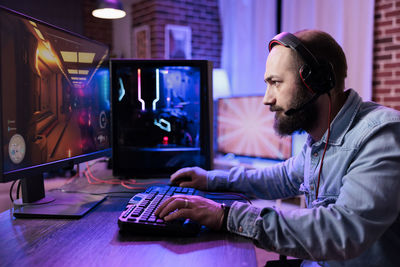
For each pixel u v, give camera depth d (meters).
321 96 0.83
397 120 0.75
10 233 0.75
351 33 3.15
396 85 2.95
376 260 0.78
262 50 3.94
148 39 4.16
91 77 1.12
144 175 1.38
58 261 0.61
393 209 0.68
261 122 3.14
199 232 0.76
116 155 1.36
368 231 0.66
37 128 0.83
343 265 0.81
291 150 2.66
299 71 0.79
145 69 1.37
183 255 0.64
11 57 0.75
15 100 0.76
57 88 0.92
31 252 0.65
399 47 2.91
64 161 0.94
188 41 4.22
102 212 0.90
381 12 3.00
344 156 0.81
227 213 0.75
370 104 0.87
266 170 1.15
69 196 1.03
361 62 3.11
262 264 2.06
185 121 1.41
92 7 4.68
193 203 0.77
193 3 4.25
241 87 4.20
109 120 1.26
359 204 0.67
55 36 0.91
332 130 0.84
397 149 0.71
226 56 4.39
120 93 1.35
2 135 0.72
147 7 4.15
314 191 0.91
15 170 0.75
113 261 0.61
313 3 3.45
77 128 1.02
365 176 0.70
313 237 0.67
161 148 1.39
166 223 0.74
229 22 4.34
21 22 0.78
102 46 1.19
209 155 1.42
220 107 3.58
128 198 1.04
